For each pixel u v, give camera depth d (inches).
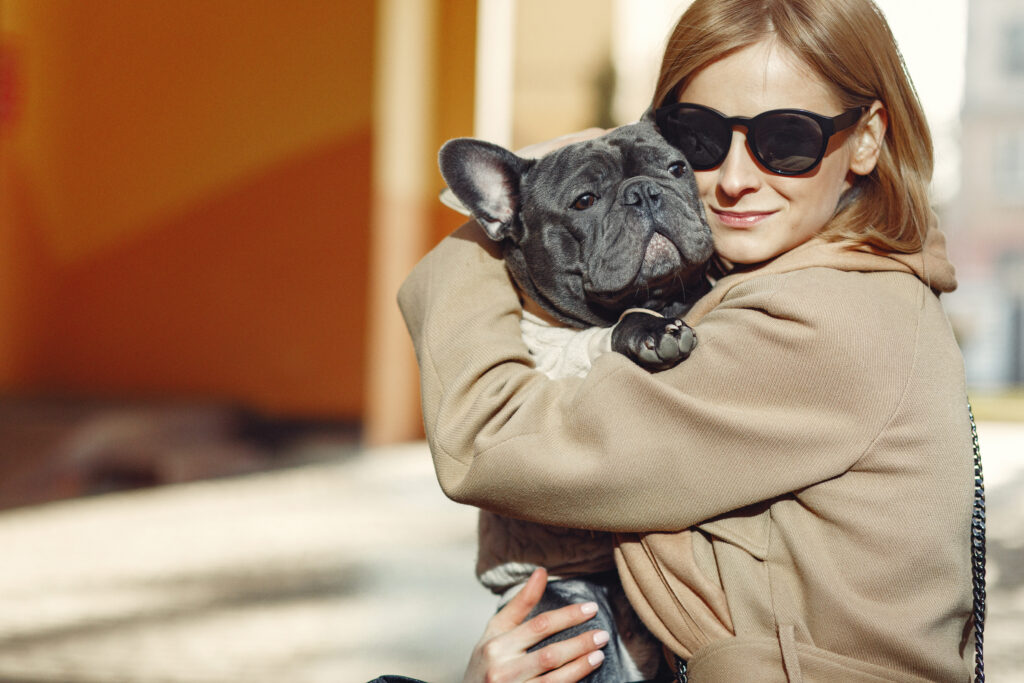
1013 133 1056.2
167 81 437.1
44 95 432.8
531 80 462.6
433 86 434.9
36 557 229.8
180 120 435.5
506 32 458.3
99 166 445.4
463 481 67.8
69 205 447.5
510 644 70.2
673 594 66.9
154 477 342.0
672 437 64.7
